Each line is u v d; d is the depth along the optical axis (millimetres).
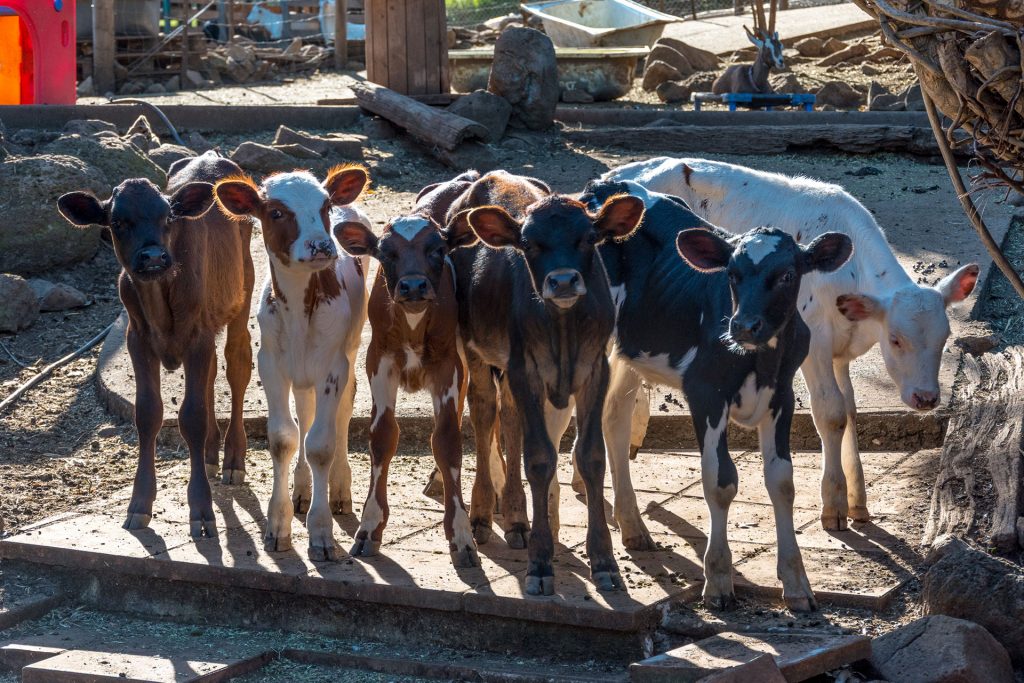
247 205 6184
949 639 5129
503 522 6695
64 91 14469
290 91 18500
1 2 13867
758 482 7434
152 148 13117
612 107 17109
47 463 8180
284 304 6324
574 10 20906
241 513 7125
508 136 14992
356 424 8328
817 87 17734
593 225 5586
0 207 10820
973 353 8508
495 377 6684
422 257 5875
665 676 5031
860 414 7891
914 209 11594
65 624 6406
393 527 6812
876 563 6156
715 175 7258
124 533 6797
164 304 6750
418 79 15539
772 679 4836
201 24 23125
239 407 7711
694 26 22781
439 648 5938
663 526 6734
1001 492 6469
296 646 6012
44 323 10391
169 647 6000
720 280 5781
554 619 5676
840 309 6355
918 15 5062
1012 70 4926
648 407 7707
